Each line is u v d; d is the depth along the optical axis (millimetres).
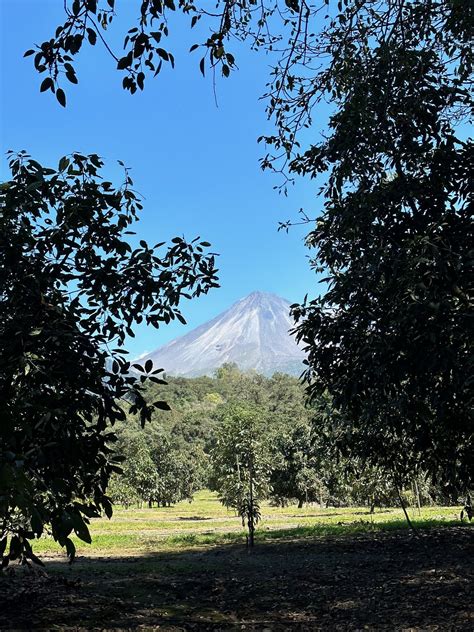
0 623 6285
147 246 5078
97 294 4914
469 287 6215
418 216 7008
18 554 2775
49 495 2975
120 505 47594
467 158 6922
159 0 3877
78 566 12164
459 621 5953
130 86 4012
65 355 4250
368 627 6070
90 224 4953
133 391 4410
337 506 40031
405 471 11398
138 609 7336
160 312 5305
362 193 7258
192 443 75812
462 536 13750
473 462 9461
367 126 7020
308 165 8289
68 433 4062
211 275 5484
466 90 7043
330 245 8180
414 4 6543
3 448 2723
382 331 6605
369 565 10562
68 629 6117
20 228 4617
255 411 16141
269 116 7695
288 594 8375
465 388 6289
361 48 7066
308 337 7895
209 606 7625
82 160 5160
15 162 5109
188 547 16656
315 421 11047
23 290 4383
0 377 4070
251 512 14938
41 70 3846
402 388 7176
